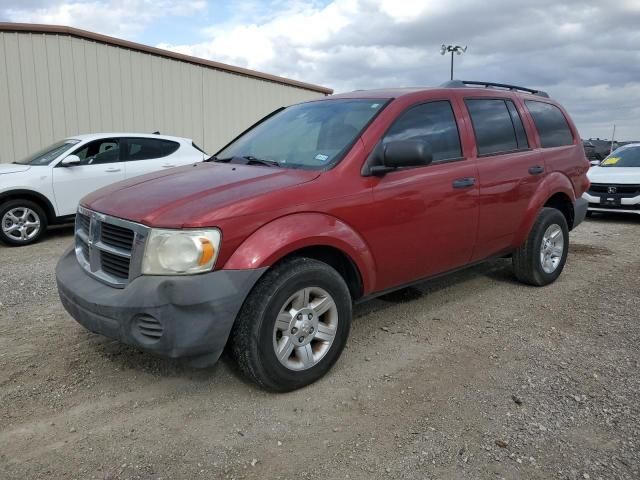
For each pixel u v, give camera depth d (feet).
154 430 9.66
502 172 15.39
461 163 14.28
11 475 8.43
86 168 28.37
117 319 9.85
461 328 14.43
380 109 13.02
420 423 9.86
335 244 11.15
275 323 10.39
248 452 9.04
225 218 9.80
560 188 17.67
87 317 10.44
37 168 27.12
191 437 9.46
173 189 11.13
